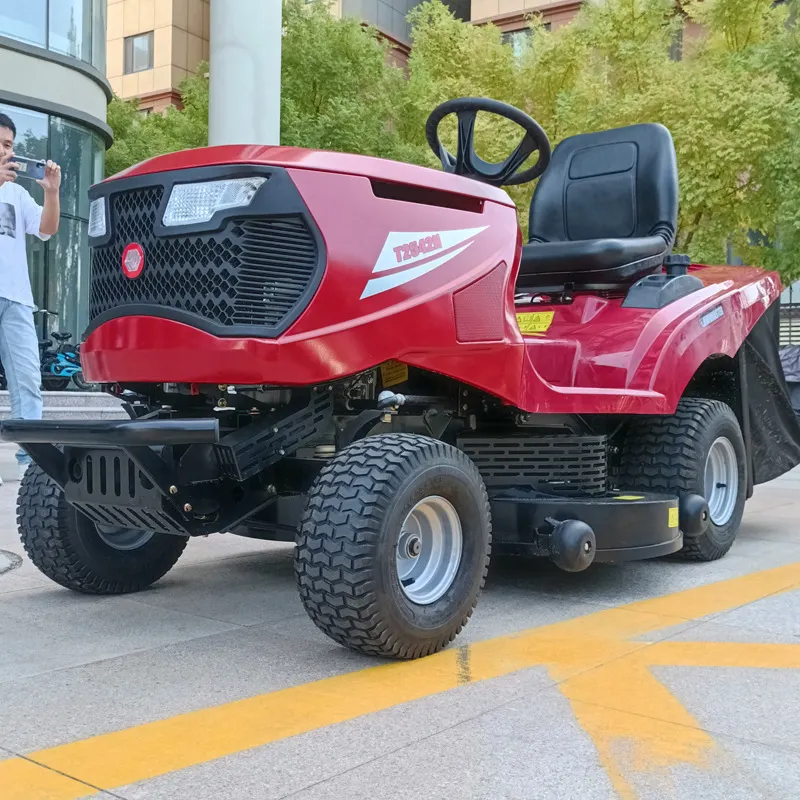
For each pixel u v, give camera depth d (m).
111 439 2.49
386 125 20.14
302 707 2.22
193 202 2.59
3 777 1.82
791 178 14.28
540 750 1.96
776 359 4.84
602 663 2.60
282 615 3.11
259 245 2.53
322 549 2.48
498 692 2.34
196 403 3.00
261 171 2.53
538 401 3.19
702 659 2.64
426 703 2.25
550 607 3.31
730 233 15.93
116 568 3.32
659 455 3.96
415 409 3.12
